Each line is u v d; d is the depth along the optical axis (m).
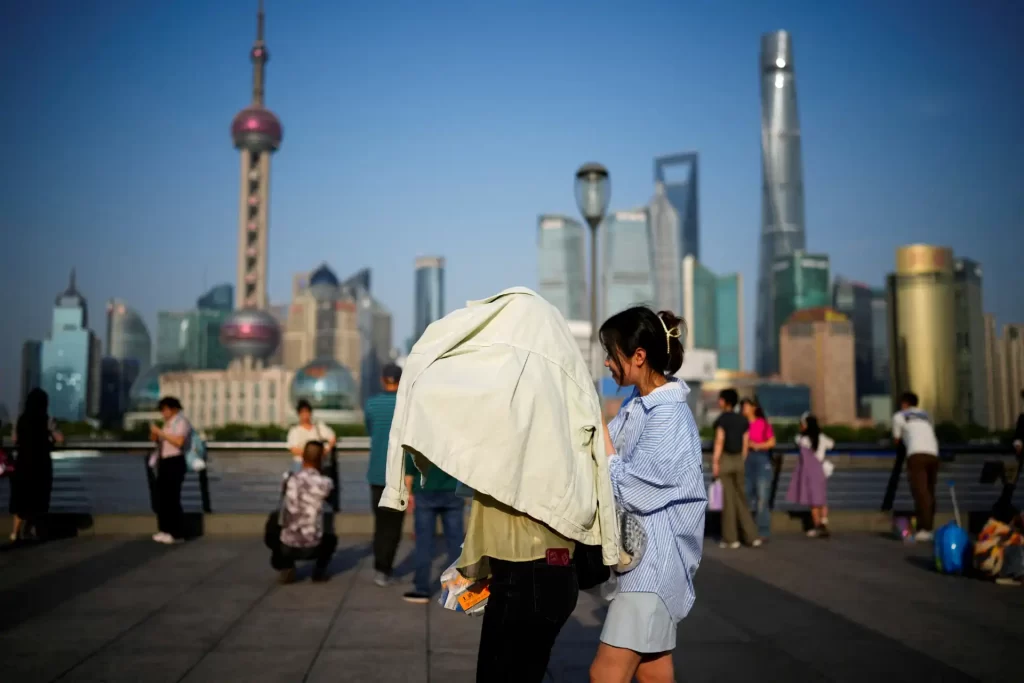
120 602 7.29
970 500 13.18
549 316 3.08
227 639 6.02
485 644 2.88
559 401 2.93
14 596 7.52
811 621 6.61
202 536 11.48
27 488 10.60
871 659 5.52
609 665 3.14
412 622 6.59
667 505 3.21
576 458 2.94
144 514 11.62
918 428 11.30
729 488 10.74
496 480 2.76
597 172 13.12
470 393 2.80
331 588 8.00
